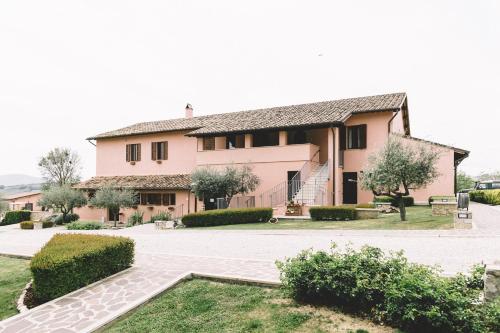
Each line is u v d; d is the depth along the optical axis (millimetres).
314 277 5254
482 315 4016
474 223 12547
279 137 21812
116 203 23484
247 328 4746
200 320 5141
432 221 13320
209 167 21266
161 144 27797
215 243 11422
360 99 23703
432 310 3906
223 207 20516
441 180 20703
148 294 6160
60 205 27250
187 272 7109
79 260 6922
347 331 4383
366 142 21297
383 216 16391
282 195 21156
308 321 4746
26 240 16141
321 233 12203
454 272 6414
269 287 6105
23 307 6496
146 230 18078
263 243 10883
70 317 5555
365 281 4789
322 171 20859
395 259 5246
